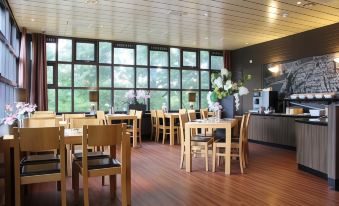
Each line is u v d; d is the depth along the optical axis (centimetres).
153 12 580
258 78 885
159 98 925
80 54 825
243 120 464
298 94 723
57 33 761
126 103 880
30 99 737
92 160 310
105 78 855
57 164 298
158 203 312
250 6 543
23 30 688
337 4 530
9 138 280
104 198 332
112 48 858
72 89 816
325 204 309
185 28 706
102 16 605
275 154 620
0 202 299
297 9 559
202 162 527
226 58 998
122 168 291
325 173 409
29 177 263
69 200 328
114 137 286
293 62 764
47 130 264
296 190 359
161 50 920
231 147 459
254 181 400
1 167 293
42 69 750
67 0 510
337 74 647
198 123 460
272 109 772
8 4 527
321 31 687
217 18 621
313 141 438
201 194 342
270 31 736
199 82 981
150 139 863
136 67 890
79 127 413
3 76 466
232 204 308
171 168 479
